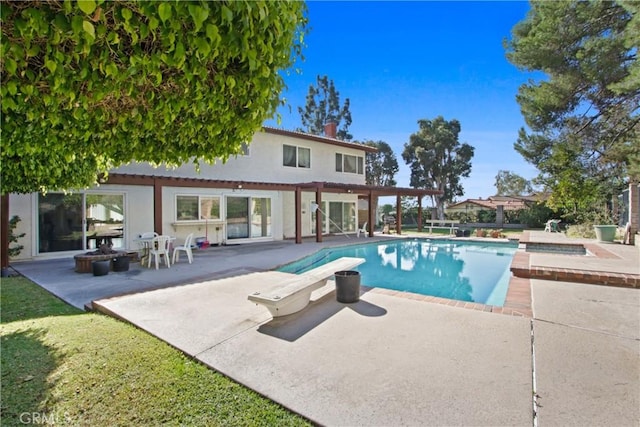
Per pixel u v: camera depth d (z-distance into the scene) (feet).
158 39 7.02
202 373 10.64
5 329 14.47
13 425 8.29
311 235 62.69
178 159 13.17
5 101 8.21
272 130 53.78
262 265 30.58
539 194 79.15
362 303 17.54
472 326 13.96
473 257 43.21
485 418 8.12
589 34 46.93
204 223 47.42
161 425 8.25
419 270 35.40
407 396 9.08
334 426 8.02
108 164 18.20
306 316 15.56
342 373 10.37
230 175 50.26
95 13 5.80
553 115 53.57
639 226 40.04
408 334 13.25
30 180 21.39
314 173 62.03
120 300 18.33
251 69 7.22
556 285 21.03
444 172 124.06
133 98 9.18
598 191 55.06
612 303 16.97
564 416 8.14
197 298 18.79
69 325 14.96
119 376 10.50
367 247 51.39
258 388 9.67
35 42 6.54
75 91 8.04
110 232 39.68
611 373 10.07
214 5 6.01
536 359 10.98
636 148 46.47
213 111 9.74
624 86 38.01
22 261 33.73
